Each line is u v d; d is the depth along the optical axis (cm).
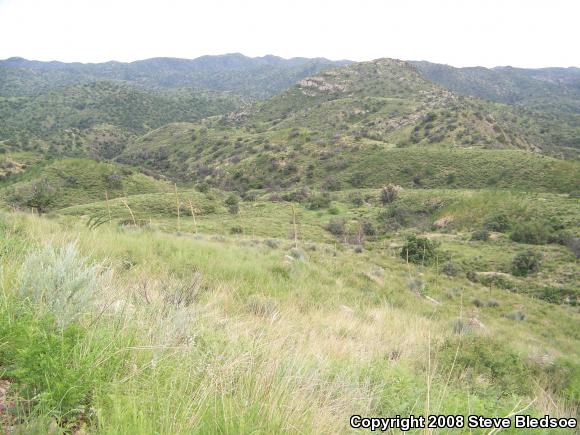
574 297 3500
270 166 12300
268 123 19975
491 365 615
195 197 7181
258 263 1210
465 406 352
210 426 207
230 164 13412
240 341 380
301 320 698
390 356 589
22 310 266
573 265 4278
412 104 17725
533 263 4278
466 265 4306
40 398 188
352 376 373
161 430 188
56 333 247
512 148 12231
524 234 5375
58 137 18275
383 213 7294
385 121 16112
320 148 12794
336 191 9969
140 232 1328
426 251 3644
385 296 1455
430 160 10481
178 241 1248
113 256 779
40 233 779
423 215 7250
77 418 201
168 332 320
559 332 2183
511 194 6919
